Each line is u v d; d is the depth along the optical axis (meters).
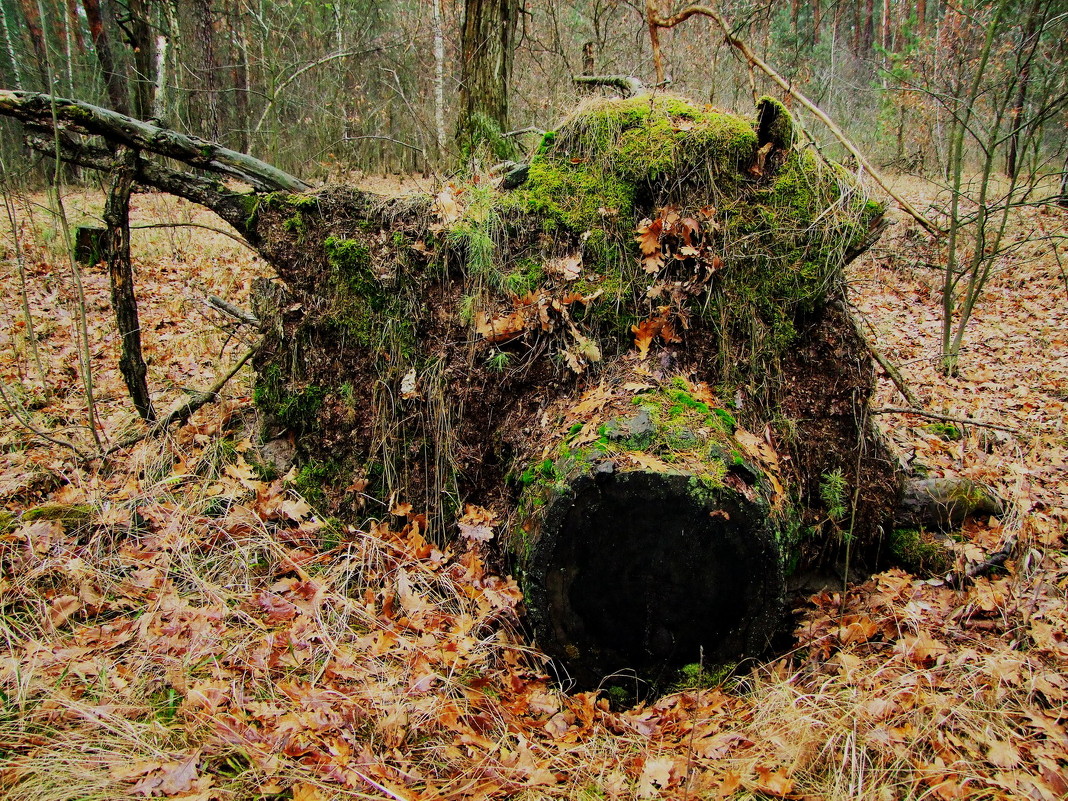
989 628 2.78
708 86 10.01
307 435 3.55
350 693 2.43
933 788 1.99
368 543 3.21
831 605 3.12
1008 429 4.33
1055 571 3.02
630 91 5.30
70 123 3.50
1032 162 8.58
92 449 4.02
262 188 3.65
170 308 6.61
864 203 3.12
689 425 2.62
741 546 2.46
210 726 2.20
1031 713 2.26
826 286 3.10
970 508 3.41
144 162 3.66
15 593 2.81
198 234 9.75
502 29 7.18
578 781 2.18
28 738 2.13
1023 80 7.75
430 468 3.37
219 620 2.74
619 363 3.11
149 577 2.97
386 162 13.76
